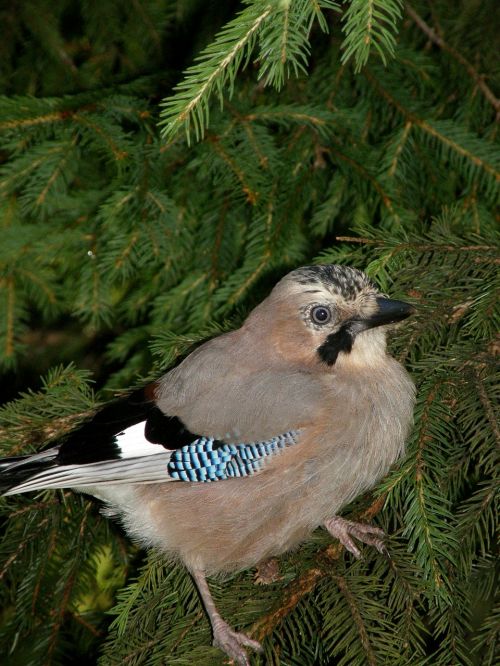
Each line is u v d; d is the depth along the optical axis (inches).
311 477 260.5
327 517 260.7
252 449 261.9
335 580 238.7
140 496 273.3
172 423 270.1
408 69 373.7
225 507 263.4
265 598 240.2
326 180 365.7
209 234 365.4
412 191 359.3
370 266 289.4
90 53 421.7
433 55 384.8
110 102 345.4
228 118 344.8
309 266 284.7
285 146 357.4
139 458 268.2
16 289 385.1
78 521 296.0
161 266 382.6
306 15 213.8
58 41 405.7
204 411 267.3
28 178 339.6
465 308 281.9
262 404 263.4
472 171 347.6
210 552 266.7
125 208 335.0
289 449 260.8
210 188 368.5
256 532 264.4
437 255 294.5
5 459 268.5
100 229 374.3
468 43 374.9
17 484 263.6
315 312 274.2
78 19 422.9
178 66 410.0
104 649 248.1
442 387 253.3
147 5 406.0
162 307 364.5
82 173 398.3
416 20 380.2
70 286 391.9
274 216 341.4
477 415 242.8
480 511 235.3
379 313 271.9
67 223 377.1
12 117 332.5
